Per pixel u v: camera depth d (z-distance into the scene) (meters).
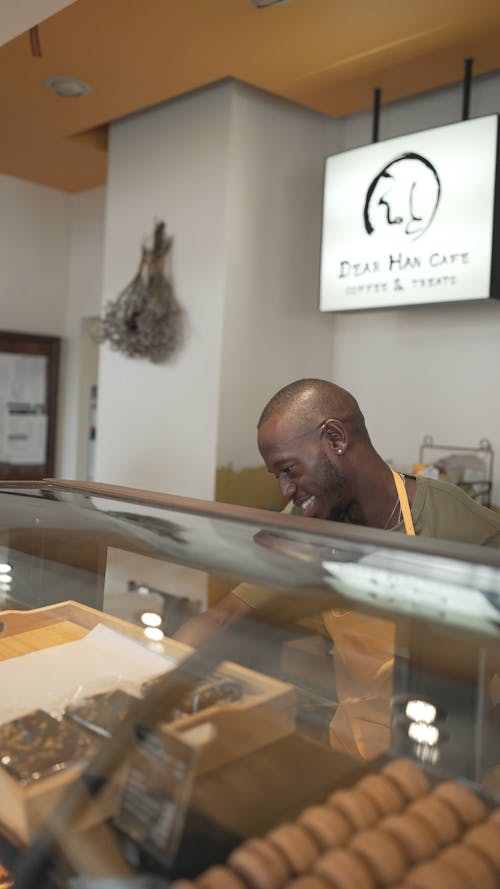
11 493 1.17
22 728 0.66
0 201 4.63
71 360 5.02
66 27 2.64
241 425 3.30
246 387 3.30
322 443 1.24
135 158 3.59
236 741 0.64
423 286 2.88
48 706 0.70
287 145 3.40
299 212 3.47
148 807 0.59
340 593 0.71
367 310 3.09
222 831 0.56
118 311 3.54
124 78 3.07
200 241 3.28
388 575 0.69
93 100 3.32
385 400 3.45
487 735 0.62
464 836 0.56
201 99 3.27
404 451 3.37
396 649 0.67
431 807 0.57
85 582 0.91
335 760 0.62
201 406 3.28
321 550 0.76
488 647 0.62
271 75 3.01
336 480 1.25
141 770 0.61
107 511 1.01
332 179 3.17
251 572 0.77
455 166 2.78
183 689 0.70
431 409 3.27
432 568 0.68
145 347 3.43
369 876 0.53
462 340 3.15
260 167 3.29
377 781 0.60
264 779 0.60
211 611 0.78
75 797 0.60
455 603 0.64
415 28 2.61
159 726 0.65
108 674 0.74
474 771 0.61
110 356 3.74
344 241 3.14
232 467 3.28
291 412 1.25
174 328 3.37
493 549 0.71
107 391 3.75
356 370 3.58
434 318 3.25
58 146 4.00
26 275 4.80
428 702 0.65
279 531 0.83
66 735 0.66
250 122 3.23
